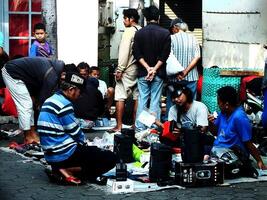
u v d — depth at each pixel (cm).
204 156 930
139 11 1346
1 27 1348
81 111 1209
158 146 905
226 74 1267
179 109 1015
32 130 1096
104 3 1517
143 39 1150
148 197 863
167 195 871
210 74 1279
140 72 1160
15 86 1080
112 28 1532
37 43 1177
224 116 960
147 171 942
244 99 1218
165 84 1211
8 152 1069
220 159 927
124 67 1191
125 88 1198
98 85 1239
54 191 885
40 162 1012
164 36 1145
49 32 1164
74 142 910
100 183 909
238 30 1410
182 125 979
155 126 1113
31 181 924
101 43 1504
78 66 1203
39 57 1092
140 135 1078
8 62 1088
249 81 1206
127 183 883
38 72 1077
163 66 1155
